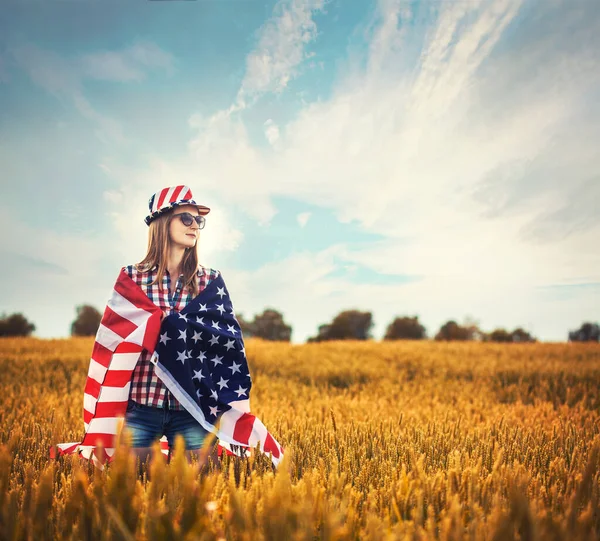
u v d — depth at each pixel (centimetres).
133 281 368
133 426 342
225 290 383
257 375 1049
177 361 345
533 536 189
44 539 203
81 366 1113
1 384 823
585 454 364
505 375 1044
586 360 1331
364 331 4259
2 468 208
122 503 199
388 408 636
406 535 193
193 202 371
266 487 227
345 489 237
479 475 272
